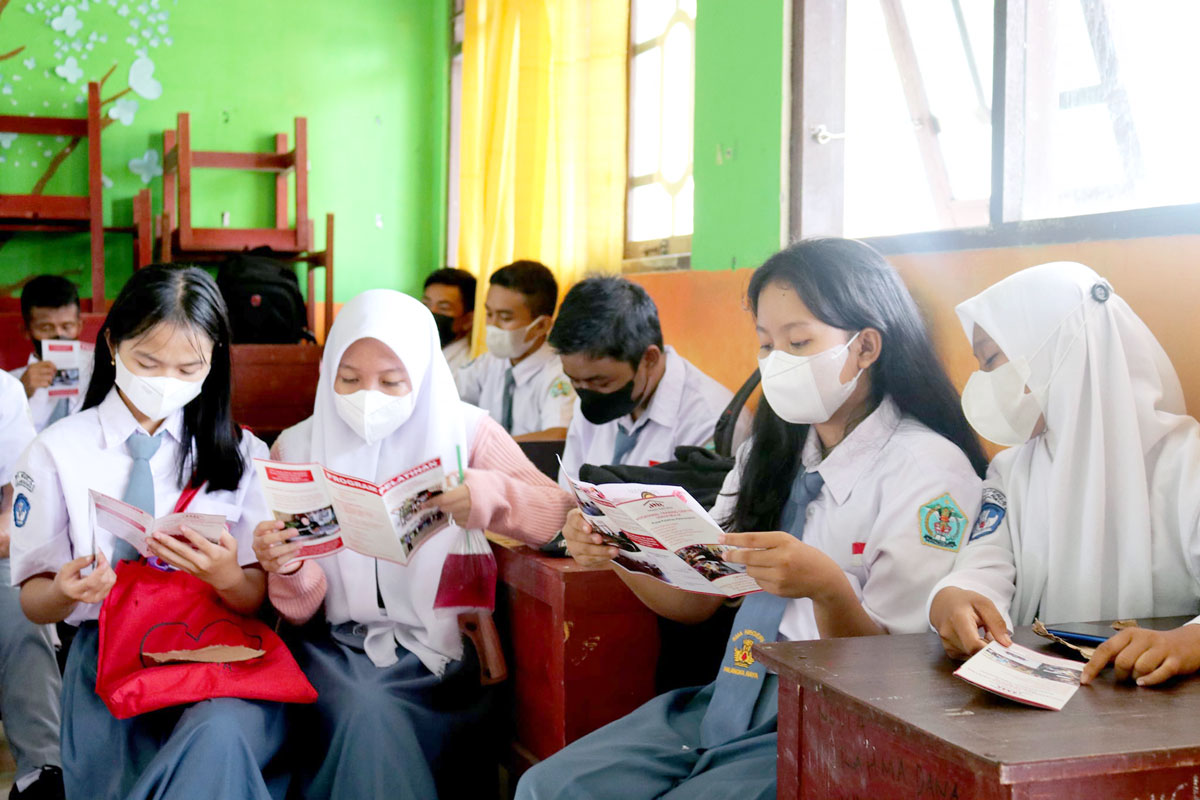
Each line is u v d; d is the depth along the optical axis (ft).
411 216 18.30
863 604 5.11
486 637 7.16
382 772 6.19
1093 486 4.77
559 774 5.02
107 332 6.64
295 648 6.96
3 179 15.79
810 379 5.31
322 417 7.10
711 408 8.46
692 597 5.90
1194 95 6.76
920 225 9.69
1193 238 5.73
